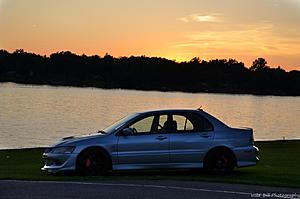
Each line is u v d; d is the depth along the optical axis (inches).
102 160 585.6
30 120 2444.6
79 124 2314.2
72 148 582.9
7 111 2901.1
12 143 1662.2
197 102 4128.9
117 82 5718.5
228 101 4680.1
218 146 602.2
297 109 4220.0
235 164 606.2
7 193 466.9
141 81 5565.9
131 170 607.8
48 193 467.5
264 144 1226.0
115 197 451.2
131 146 587.5
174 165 593.3
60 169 580.7
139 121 598.9
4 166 755.4
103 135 591.2
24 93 4623.5
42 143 1663.4
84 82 5708.7
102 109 3157.0
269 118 3221.0
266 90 5334.6
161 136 594.2
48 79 5713.6
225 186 518.3
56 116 2682.1
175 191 483.8
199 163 598.2
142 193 471.5
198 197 456.1
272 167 735.1
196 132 602.5
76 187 501.0
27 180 547.2
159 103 3737.7
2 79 5689.0
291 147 1152.8
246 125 2711.6
